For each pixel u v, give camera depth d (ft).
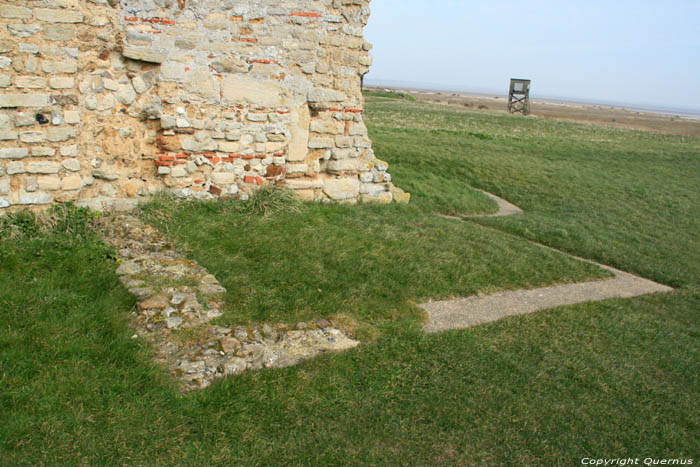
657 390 15.06
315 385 13.15
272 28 24.77
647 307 21.62
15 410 10.76
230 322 15.20
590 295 22.24
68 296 14.90
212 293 16.49
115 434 10.66
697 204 48.37
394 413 12.59
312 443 11.31
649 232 37.01
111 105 21.98
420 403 13.08
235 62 24.21
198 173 24.49
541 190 47.57
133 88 22.41
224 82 24.13
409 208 31.17
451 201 38.19
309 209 26.25
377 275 20.10
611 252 29.66
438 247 24.48
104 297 15.24
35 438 10.23
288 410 12.17
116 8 21.24
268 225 23.18
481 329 17.22
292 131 26.53
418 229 26.91
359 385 13.50
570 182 51.24
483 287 21.13
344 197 29.32
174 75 22.95
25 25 19.40
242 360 13.55
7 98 19.42
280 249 20.95
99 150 22.06
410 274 20.68
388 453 11.30
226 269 18.58
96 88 21.42
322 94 26.63
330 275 19.45
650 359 16.87
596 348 17.06
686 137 133.80
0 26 18.99
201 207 23.94
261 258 19.98
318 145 27.53
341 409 12.50
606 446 12.41
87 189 22.03
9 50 19.24
